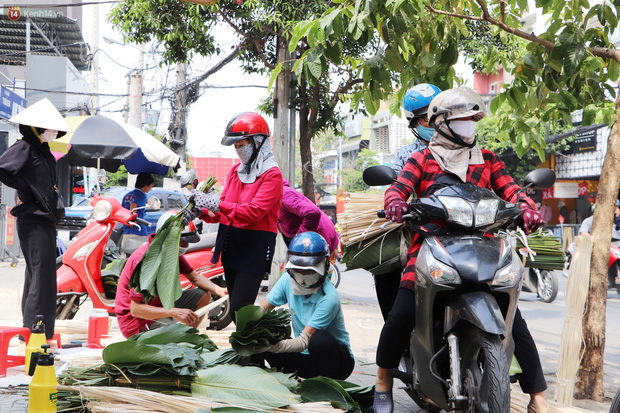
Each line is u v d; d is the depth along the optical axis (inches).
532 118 226.5
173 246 157.6
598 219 196.4
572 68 200.5
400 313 132.8
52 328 201.9
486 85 1282.0
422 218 126.3
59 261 268.8
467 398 117.3
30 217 196.5
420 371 130.3
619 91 201.3
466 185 127.9
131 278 157.5
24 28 1047.0
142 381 142.5
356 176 1893.5
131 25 505.7
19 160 191.2
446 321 121.1
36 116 194.1
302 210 218.7
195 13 478.9
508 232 134.5
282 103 470.9
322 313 159.2
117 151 370.9
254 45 553.9
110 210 250.4
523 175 1035.3
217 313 300.5
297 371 162.7
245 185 172.1
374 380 201.8
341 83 552.4
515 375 143.5
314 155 2610.7
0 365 173.3
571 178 1001.5
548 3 219.1
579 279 177.2
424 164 138.1
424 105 162.2
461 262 117.8
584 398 193.9
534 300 451.2
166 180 770.8
